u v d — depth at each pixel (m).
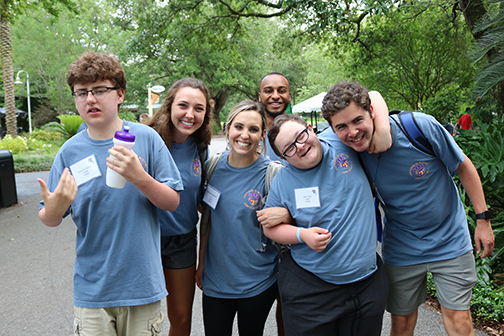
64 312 3.03
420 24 11.02
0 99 32.28
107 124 1.56
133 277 1.55
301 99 38.78
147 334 1.61
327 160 1.65
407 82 12.32
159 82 33.19
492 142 3.24
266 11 13.35
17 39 27.41
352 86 1.53
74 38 28.69
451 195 1.89
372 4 7.25
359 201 1.59
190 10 11.73
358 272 1.55
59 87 28.70
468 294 1.87
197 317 2.95
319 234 1.52
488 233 1.94
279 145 1.62
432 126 1.72
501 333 2.54
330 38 12.74
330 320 1.56
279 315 2.27
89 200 1.52
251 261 1.93
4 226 5.64
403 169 1.76
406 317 2.06
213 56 28.59
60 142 19.33
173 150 2.05
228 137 1.94
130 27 31.58
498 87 4.75
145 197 1.60
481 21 3.54
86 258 1.57
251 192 1.93
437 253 1.87
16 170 11.75
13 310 3.07
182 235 2.06
